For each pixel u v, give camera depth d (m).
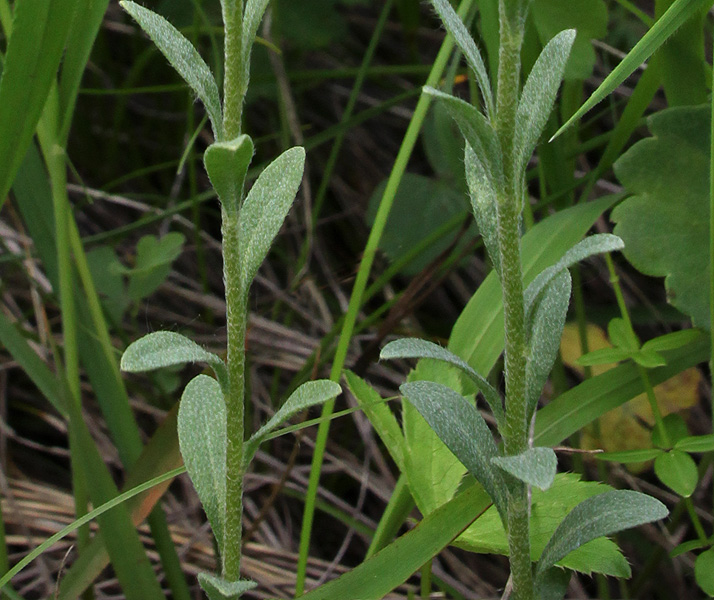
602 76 0.49
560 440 0.33
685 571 0.38
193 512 0.42
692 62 0.34
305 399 0.28
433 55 0.61
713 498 0.38
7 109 0.31
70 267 0.34
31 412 0.47
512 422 0.28
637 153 0.34
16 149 0.31
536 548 0.31
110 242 0.52
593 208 0.35
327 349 0.41
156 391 0.46
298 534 0.44
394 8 0.62
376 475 0.44
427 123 0.51
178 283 0.54
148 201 0.55
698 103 0.34
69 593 0.33
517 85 0.27
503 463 0.27
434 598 0.36
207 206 0.55
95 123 0.58
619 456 0.33
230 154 0.26
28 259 0.45
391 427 0.33
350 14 0.63
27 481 0.43
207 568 0.39
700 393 0.43
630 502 0.28
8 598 0.33
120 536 0.33
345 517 0.38
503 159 0.27
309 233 0.48
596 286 0.48
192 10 0.51
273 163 0.28
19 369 0.48
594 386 0.33
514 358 0.28
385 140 0.60
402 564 0.31
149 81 0.57
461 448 0.28
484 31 0.34
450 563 0.40
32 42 0.30
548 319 0.28
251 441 0.29
